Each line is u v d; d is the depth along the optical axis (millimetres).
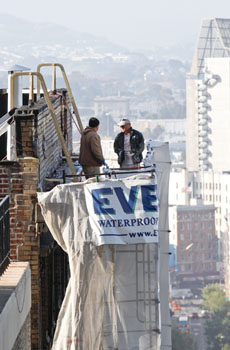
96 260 34031
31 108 38062
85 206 34156
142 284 34188
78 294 34000
